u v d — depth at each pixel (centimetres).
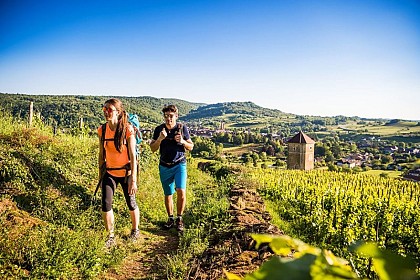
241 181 1588
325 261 55
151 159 1317
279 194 1427
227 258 503
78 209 660
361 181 2609
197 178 1534
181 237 631
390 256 53
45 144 866
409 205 1251
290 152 5981
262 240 66
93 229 590
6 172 681
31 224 550
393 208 1209
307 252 58
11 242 461
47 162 781
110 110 564
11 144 808
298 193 1476
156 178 1110
